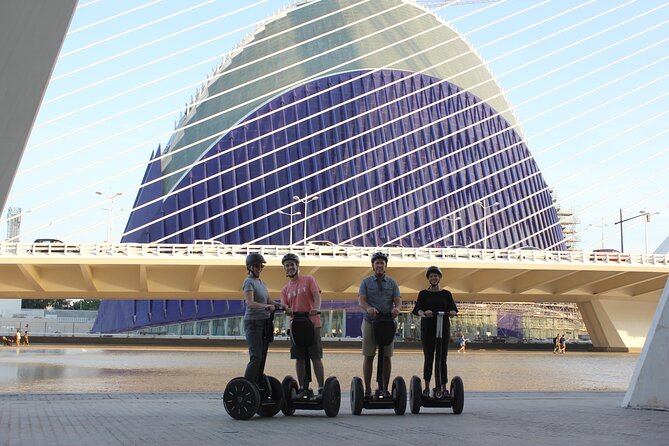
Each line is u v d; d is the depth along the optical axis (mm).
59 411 10836
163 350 52500
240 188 88312
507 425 9477
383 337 11164
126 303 87938
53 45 7730
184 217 87312
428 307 11656
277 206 87562
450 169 95000
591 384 23688
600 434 8492
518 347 73375
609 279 66188
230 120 92625
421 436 8320
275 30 101062
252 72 96875
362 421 10117
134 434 8188
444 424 9656
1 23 6676
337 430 8930
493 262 59094
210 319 81375
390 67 97125
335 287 61125
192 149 92812
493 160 99250
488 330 84750
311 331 10930
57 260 51531
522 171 102188
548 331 87562
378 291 11375
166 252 55438
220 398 13719
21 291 55531
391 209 89750
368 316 11398
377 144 92312
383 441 7867
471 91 102375
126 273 56844
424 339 11633
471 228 93312
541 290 66375
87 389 19641
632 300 69875
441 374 11500
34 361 35219
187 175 89062
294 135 91250
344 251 58281
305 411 12047
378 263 11312
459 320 84062
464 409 11992
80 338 69062
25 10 6781
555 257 60938
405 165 92562
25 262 50938
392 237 88500
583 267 60281
